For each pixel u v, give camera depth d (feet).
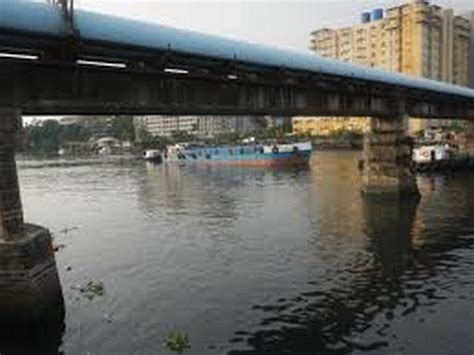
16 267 69.77
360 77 160.66
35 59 78.89
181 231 140.97
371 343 67.46
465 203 176.45
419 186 226.99
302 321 75.05
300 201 191.52
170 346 67.15
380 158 195.93
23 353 66.18
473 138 315.99
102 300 84.48
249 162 390.01
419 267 100.94
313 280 93.56
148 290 89.45
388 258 108.27
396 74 189.06
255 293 86.99
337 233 133.80
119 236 136.98
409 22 587.68
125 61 92.63
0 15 69.31
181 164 437.17
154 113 104.17
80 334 71.36
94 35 81.05
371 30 622.13
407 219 151.12
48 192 251.60
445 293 85.35
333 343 67.77
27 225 78.64
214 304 82.23
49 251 75.61
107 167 431.02
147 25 91.86
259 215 163.32
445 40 627.46
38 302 70.90
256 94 127.54
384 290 87.56
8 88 75.87
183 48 96.48
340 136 572.92
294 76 136.67
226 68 109.29
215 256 112.06
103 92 90.89
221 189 240.32
